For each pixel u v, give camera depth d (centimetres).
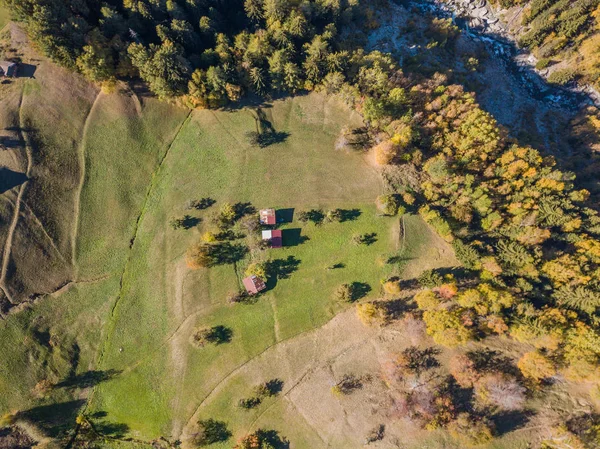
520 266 6050
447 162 6594
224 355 6166
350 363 5928
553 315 5481
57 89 6725
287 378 5981
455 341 5316
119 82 7019
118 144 6950
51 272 6406
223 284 6462
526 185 6550
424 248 6481
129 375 6188
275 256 6538
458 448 5241
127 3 6638
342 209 6719
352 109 7162
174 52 6519
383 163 6769
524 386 5347
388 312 6116
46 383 5928
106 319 6400
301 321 6244
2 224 6247
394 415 5444
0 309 6081
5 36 6725
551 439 5131
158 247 6694
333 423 5675
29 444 5856
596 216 6362
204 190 6919
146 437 5944
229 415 5912
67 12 6309
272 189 6875
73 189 6694
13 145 6431
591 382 5306
